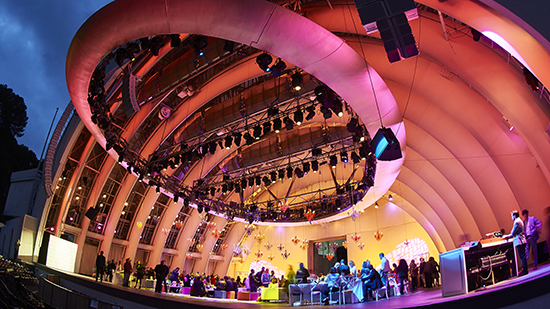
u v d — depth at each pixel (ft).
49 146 73.20
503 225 54.08
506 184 53.42
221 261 130.41
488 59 39.83
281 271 120.88
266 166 97.76
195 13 33.58
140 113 71.31
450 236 75.46
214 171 104.73
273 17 33.09
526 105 38.45
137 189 99.96
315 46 35.70
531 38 29.76
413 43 28.55
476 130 50.34
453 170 63.05
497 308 20.81
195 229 115.96
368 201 82.53
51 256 75.15
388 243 98.53
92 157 86.94
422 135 63.21
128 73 53.88
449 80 49.14
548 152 37.73
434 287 55.52
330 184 106.32
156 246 107.24
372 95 42.86
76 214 87.35
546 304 18.71
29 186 81.97
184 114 71.10
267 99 60.39
